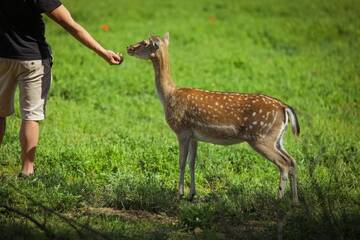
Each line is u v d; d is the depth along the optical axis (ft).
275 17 98.27
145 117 54.95
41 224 30.19
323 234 29.32
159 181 38.17
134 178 37.70
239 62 73.15
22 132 36.09
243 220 32.63
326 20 94.12
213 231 30.68
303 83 66.13
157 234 29.58
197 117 36.32
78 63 70.18
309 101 60.13
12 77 35.68
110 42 78.89
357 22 94.12
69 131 48.49
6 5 34.27
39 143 44.57
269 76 69.05
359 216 31.96
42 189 34.63
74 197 33.58
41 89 35.86
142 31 85.46
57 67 67.36
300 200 35.37
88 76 65.41
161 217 33.55
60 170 39.04
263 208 33.94
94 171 40.45
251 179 39.88
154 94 61.93
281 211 32.50
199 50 79.20
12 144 43.78
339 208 33.19
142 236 29.76
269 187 37.68
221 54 77.05
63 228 29.94
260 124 35.22
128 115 54.85
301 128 51.06
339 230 29.53
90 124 50.65
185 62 72.74
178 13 99.09
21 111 36.09
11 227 29.58
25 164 36.55
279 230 29.17
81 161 40.81
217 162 42.65
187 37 83.82
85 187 35.99
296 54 79.66
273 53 79.56
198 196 36.91
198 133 36.60
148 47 37.73
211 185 38.06
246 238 30.12
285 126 35.55
